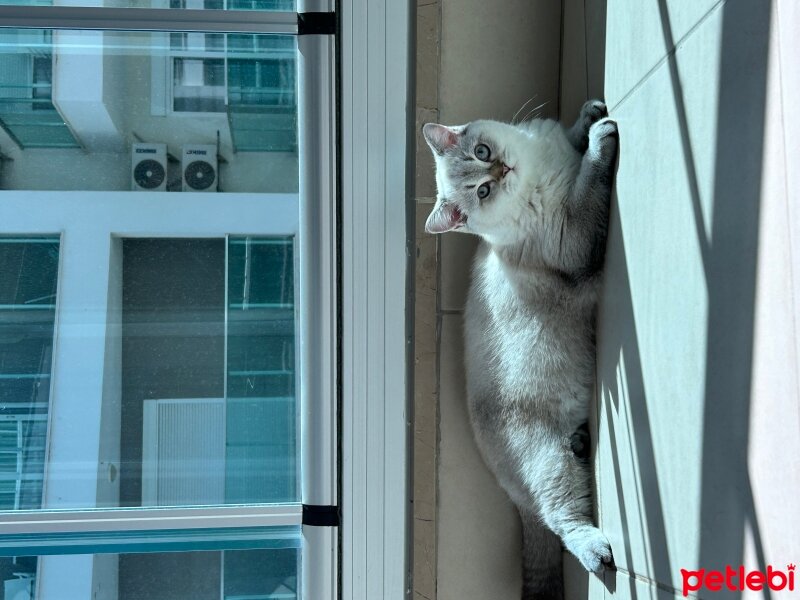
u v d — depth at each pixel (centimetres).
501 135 173
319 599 200
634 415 138
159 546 216
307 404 198
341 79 195
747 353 96
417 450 195
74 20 196
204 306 231
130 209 229
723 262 102
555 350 169
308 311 197
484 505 197
